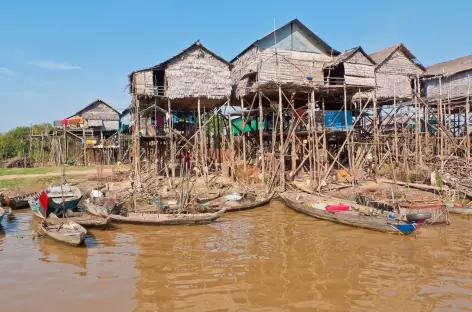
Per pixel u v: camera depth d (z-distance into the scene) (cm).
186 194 2139
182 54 2953
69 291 1117
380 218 1650
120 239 1641
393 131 3644
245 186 2742
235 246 1518
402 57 3503
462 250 1423
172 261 1356
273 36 2923
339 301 1031
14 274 1251
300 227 1805
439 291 1082
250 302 1034
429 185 2516
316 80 2984
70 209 2109
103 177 3675
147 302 1044
